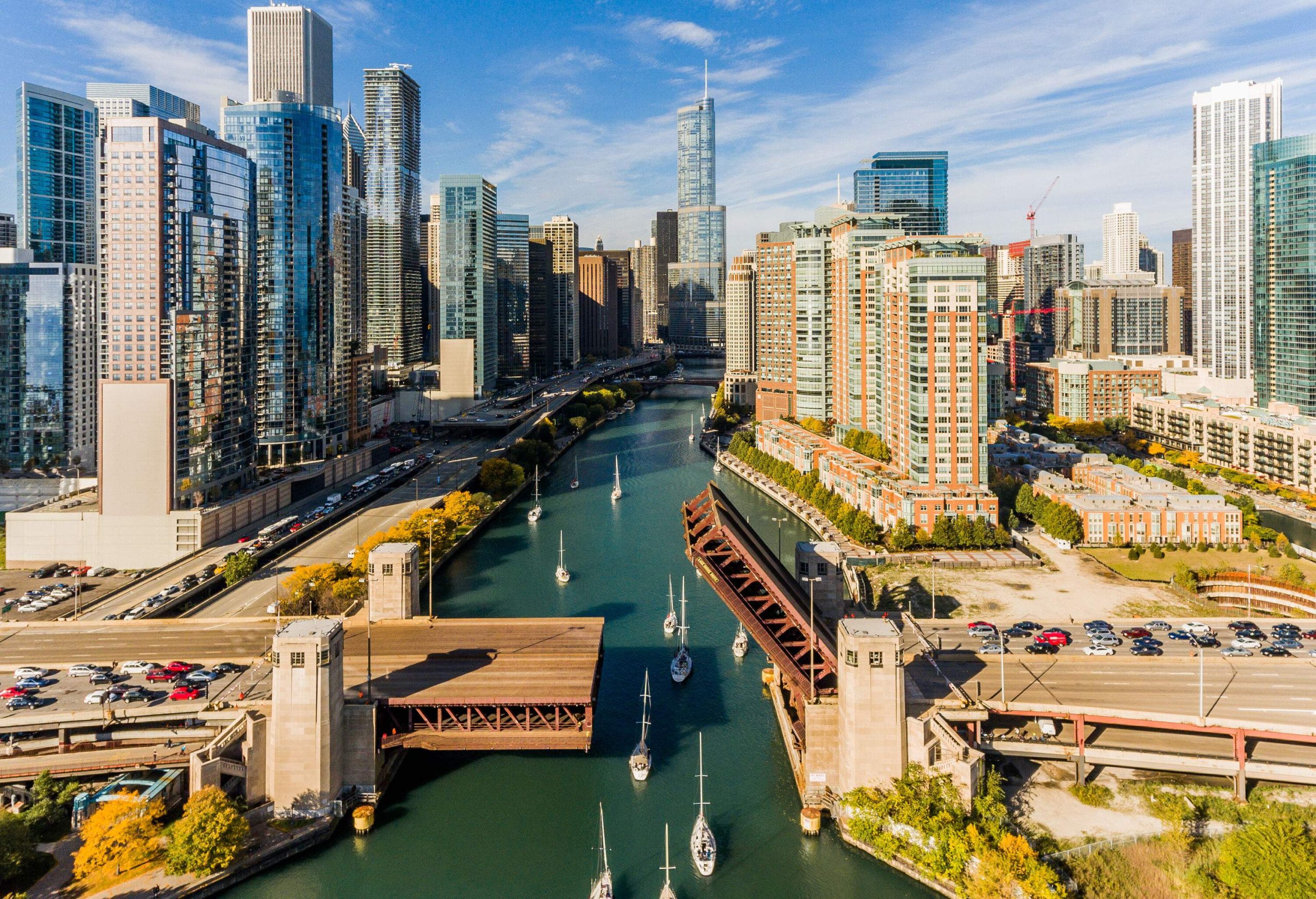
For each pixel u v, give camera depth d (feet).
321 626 515.50
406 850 484.74
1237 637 640.17
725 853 482.69
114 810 460.14
